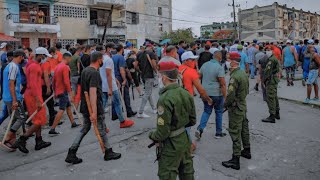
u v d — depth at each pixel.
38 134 5.94
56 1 29.98
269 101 7.72
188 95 3.50
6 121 8.09
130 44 11.07
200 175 4.80
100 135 5.34
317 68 9.69
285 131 7.03
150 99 8.45
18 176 4.83
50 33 29.56
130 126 7.28
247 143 5.46
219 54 6.25
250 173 4.90
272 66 7.58
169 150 3.41
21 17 28.09
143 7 38.84
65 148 6.01
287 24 79.12
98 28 32.81
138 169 5.04
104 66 7.36
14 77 5.86
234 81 4.97
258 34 78.62
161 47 16.67
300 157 5.54
